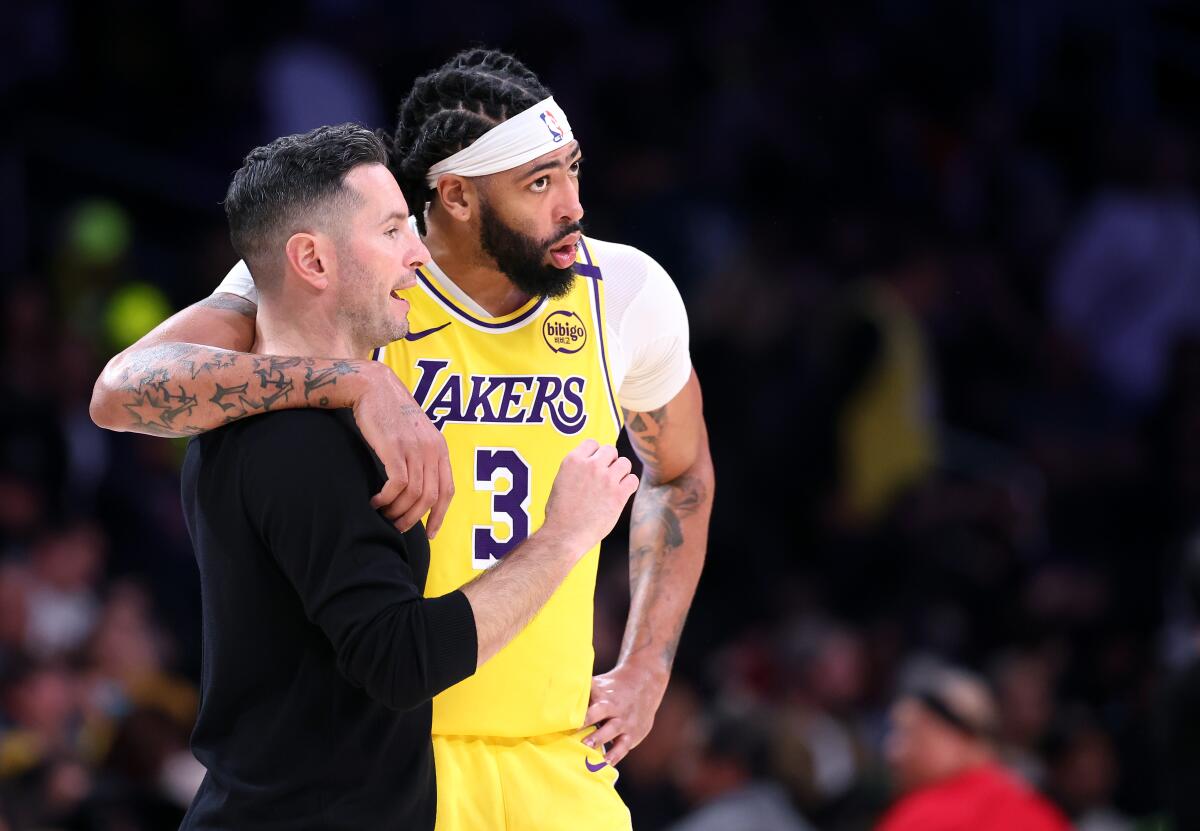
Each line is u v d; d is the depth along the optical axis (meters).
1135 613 31.22
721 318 31.91
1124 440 33.66
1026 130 39.41
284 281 9.27
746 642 27.06
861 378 30.64
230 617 8.98
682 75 37.09
